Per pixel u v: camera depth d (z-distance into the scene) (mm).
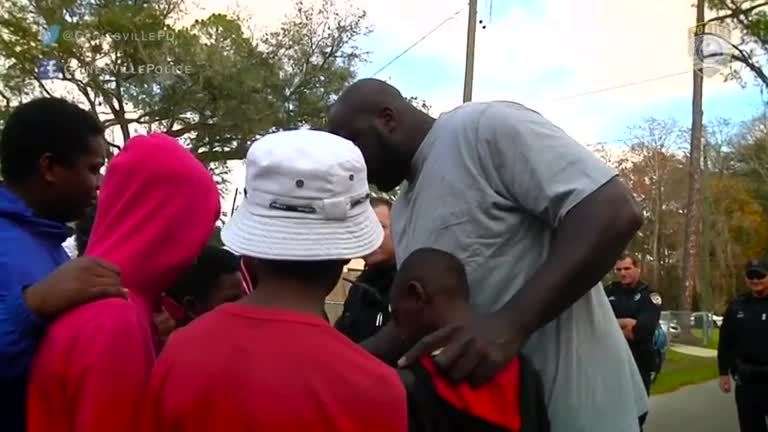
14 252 2209
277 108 20391
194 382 1770
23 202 2338
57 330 1945
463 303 2299
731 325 7695
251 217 1888
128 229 2061
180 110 19703
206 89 19625
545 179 2275
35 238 2316
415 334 2311
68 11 18391
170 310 3260
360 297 4062
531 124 2348
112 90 19266
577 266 2172
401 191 2672
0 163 2398
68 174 2367
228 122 19766
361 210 1939
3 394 2092
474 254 2408
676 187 53031
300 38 21391
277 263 1864
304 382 1761
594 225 2189
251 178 1909
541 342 2445
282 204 1861
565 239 2215
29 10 18328
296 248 1841
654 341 7238
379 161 2547
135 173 2070
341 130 2543
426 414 2133
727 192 48156
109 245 2059
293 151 1871
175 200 2070
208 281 3260
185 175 2082
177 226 2070
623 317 7336
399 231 2650
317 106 20875
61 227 2393
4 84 18219
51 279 1973
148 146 2094
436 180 2447
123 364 1894
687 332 30328
